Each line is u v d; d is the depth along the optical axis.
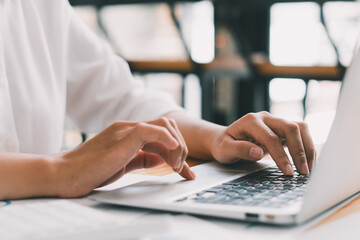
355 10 3.54
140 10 4.43
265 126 0.73
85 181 0.56
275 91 4.36
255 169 0.72
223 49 4.39
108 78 1.11
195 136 0.90
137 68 4.78
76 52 1.09
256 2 4.07
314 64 3.95
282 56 4.13
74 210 0.44
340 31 3.68
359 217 0.46
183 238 0.37
